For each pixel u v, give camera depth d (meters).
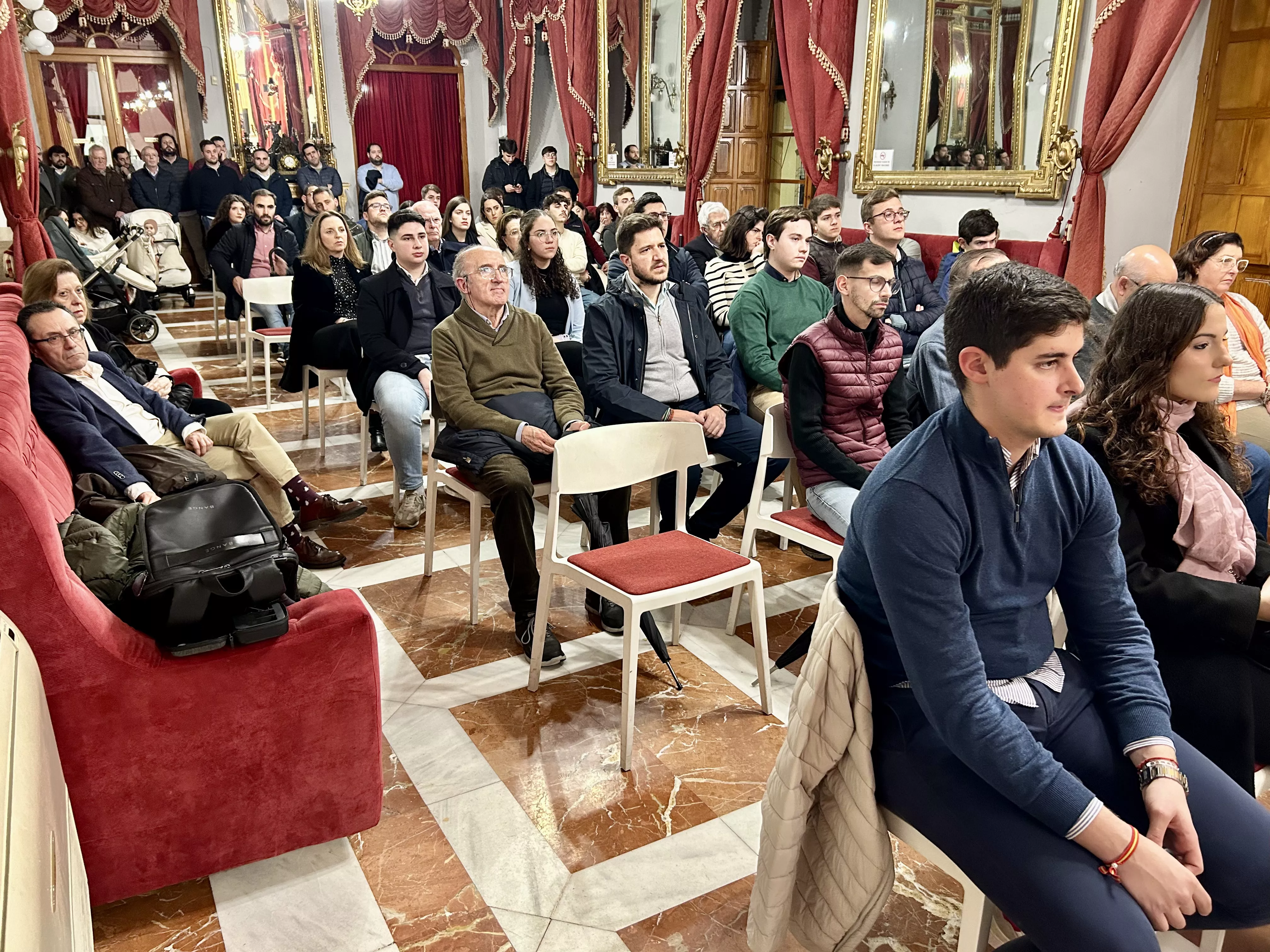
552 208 5.87
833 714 1.29
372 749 1.82
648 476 2.40
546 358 3.13
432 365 2.97
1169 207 4.64
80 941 1.21
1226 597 1.49
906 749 1.31
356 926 1.67
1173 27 4.18
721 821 1.96
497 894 1.75
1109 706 1.34
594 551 2.33
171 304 9.23
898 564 1.20
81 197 8.93
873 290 2.52
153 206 9.60
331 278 4.68
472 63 11.88
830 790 1.37
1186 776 1.28
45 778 1.17
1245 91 4.29
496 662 2.62
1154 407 1.58
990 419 1.20
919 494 1.20
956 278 3.44
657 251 3.11
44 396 2.59
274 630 1.62
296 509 3.32
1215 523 1.60
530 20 10.22
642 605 2.05
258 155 10.04
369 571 3.24
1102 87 4.45
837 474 2.56
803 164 6.27
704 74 7.31
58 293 3.12
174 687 1.58
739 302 3.60
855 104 5.94
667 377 3.21
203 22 10.21
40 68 9.84
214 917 1.68
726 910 1.71
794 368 2.61
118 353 3.59
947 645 1.19
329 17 10.77
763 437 2.67
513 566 2.65
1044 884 1.12
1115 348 1.63
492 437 2.77
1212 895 1.22
